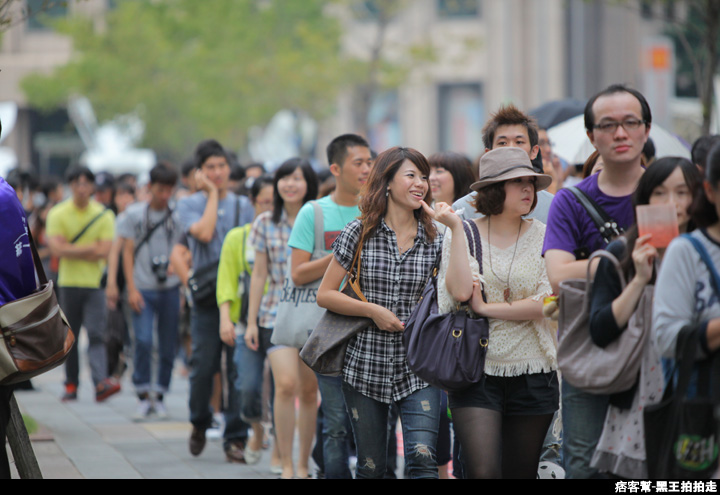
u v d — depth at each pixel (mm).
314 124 120750
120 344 33750
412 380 16922
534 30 126250
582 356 13391
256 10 106062
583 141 25234
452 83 139750
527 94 127438
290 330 21219
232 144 114000
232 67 100188
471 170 21703
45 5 25812
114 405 34750
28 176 40438
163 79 105500
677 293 12328
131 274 32281
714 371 12078
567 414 14289
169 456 25922
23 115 153500
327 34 105125
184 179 35312
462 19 136000
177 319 32625
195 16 99312
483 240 16078
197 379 25641
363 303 16984
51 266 37438
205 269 25953
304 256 20922
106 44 105438
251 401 23984
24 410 32688
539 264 15859
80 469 23984
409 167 17094
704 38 37469
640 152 14547
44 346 14828
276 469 23844
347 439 21281
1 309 14516
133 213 32656
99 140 107750
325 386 20469
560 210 14891
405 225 17375
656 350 12680
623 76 117562
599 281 13383
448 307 15969
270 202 25500
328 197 21359
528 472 15945
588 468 14047
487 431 15469
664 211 12859
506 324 15688
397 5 102188
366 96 104250
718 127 46500
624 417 13344
